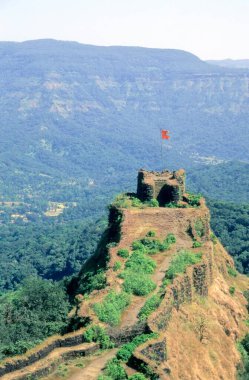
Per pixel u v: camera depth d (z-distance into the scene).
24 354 68.31
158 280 96.38
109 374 66.06
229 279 137.25
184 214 125.69
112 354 71.88
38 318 82.31
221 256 145.00
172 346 77.88
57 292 91.19
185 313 91.44
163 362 72.81
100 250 127.69
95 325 76.81
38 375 65.38
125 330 76.19
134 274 95.38
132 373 66.38
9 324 80.38
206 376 83.12
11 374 64.62
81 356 71.25
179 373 75.19
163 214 124.50
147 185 135.38
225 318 103.12
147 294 90.25
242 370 94.56
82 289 102.12
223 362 90.69
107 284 91.88
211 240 142.50
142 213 124.50
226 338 97.38
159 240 114.00
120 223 120.25
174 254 108.31
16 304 89.12
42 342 72.94
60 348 72.44
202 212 128.00
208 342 91.38
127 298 87.31
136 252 105.88
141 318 80.31
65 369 67.50
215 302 107.44
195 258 106.31
